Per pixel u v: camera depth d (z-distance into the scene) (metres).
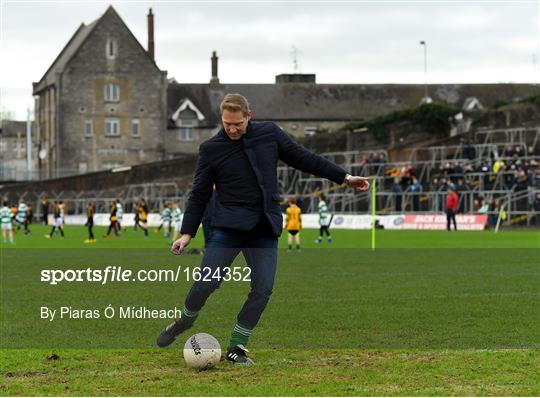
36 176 121.94
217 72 128.62
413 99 128.75
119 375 11.12
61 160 116.38
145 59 118.81
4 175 121.31
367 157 81.56
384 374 11.01
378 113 126.75
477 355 12.35
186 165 95.62
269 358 12.25
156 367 11.68
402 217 65.75
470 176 72.00
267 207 11.67
